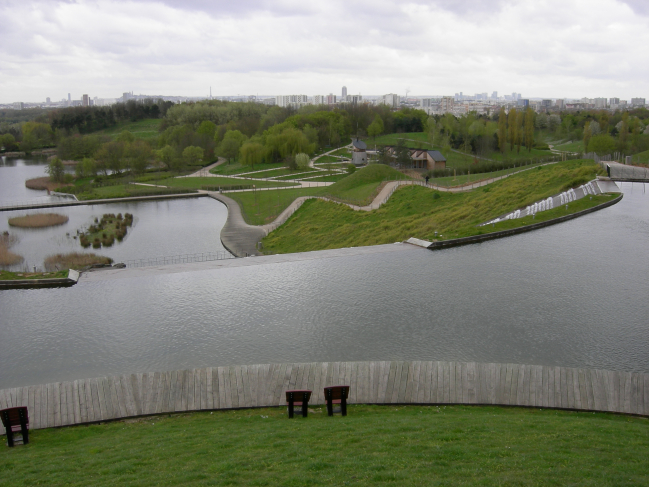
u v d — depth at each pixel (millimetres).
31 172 177750
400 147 148500
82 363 33156
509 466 15633
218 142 199750
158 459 17891
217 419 24812
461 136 180750
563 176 81750
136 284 47250
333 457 16859
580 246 52969
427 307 39625
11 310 42219
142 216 107750
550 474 14898
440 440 18625
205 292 44531
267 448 18312
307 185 134000
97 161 159750
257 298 42688
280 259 53156
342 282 45750
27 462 18812
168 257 76000
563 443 18109
